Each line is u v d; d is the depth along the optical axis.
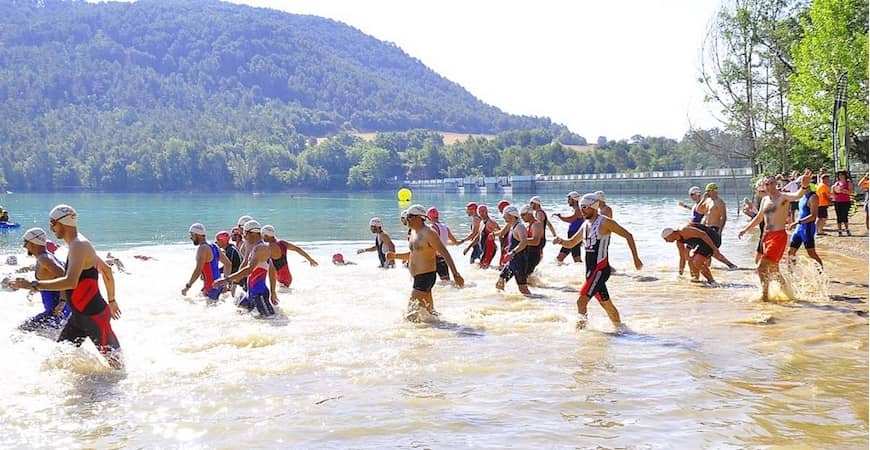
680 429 5.88
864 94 29.14
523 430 5.89
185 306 12.10
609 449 5.46
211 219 45.00
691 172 88.06
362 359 8.25
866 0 28.92
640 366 7.87
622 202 61.97
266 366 7.93
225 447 5.61
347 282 15.05
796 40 35.44
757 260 16.52
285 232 32.31
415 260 10.77
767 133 37.19
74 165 177.25
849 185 21.92
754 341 9.01
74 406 6.61
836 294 12.46
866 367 7.70
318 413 6.38
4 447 5.61
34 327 9.48
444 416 6.26
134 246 25.47
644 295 12.87
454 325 10.27
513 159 191.50
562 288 14.05
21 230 33.50
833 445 5.49
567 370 7.73
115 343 8.20
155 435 5.87
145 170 171.00
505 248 15.94
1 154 184.75
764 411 6.29
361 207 63.66
